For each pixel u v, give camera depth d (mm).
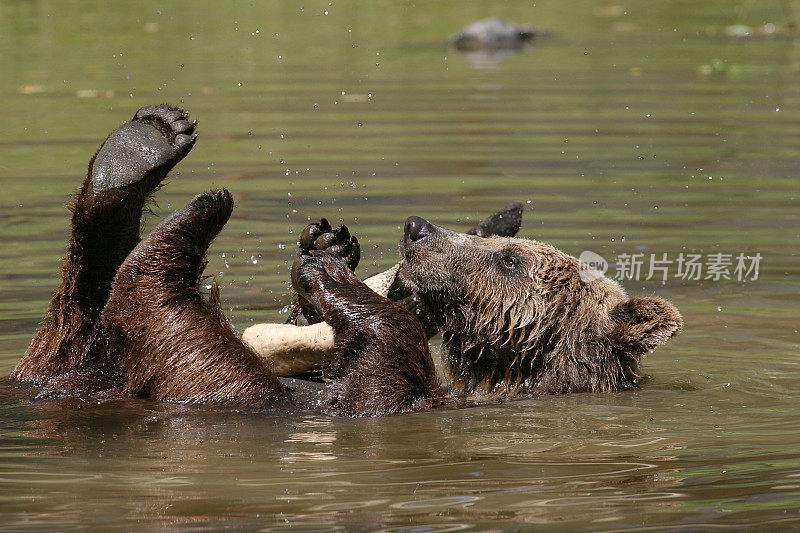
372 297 9180
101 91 23844
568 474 7398
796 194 17234
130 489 7062
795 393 9680
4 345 11031
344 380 8938
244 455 7777
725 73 26797
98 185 9039
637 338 9781
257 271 13750
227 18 34531
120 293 8875
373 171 18344
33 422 8492
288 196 16891
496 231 11602
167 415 8672
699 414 9008
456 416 8875
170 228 8914
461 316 10312
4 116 21656
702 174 18281
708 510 6699
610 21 35719
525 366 10227
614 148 19844
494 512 6656
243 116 22094
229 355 8922
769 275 13852
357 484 7176
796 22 33688
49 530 6383
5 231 15234
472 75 26766
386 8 37906
